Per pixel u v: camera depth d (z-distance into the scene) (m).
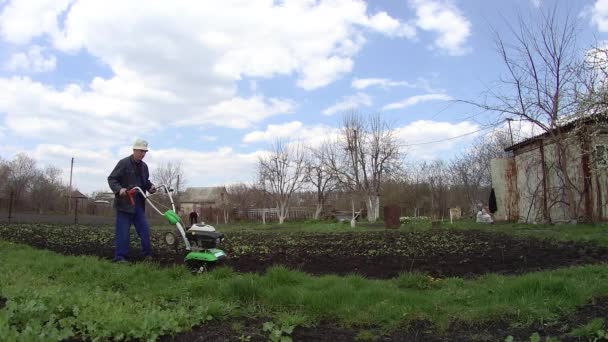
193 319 4.44
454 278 6.54
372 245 11.12
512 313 4.70
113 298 5.10
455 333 4.37
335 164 46.69
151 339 3.86
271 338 4.02
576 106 14.63
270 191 49.59
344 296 5.28
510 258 8.44
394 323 4.59
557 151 18.09
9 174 54.16
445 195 45.44
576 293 5.09
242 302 5.31
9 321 3.95
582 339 3.98
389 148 44.47
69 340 3.82
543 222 19.23
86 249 9.85
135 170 8.22
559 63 16.52
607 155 15.03
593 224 15.80
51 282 6.12
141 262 7.54
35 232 14.59
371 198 43.81
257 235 16.39
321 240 12.88
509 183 23.03
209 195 77.06
